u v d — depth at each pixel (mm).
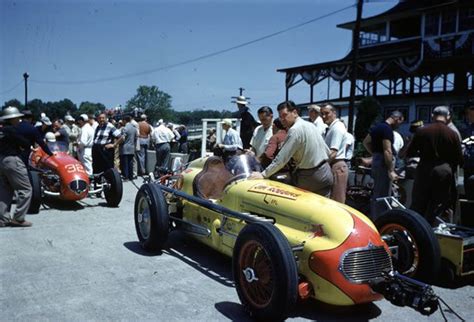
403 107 31766
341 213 4449
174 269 5637
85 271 5516
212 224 5570
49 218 8422
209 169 6219
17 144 7539
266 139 8227
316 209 4508
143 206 6324
